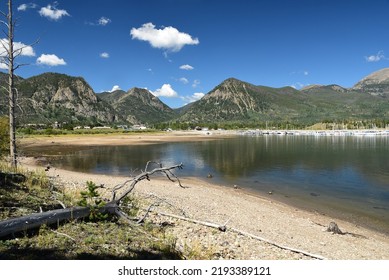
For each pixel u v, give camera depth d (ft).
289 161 170.09
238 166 147.84
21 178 45.50
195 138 478.18
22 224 26.23
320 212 69.15
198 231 38.45
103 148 249.14
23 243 24.56
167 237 32.27
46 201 36.94
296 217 62.18
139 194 62.59
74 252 24.62
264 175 121.49
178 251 29.63
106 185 75.82
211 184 100.07
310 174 124.47
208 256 29.86
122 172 120.98
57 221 29.48
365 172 130.62
